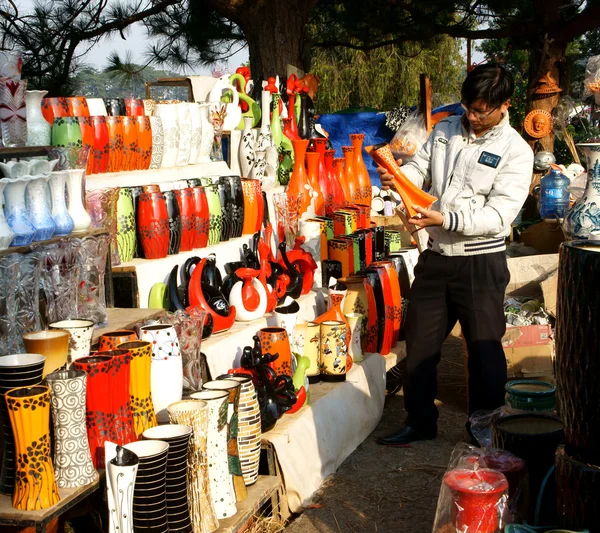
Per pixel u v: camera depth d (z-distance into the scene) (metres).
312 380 3.73
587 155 2.69
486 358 3.55
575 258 1.70
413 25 8.61
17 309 2.28
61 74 7.20
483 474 2.00
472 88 3.35
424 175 3.72
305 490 3.18
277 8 6.87
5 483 2.07
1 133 2.50
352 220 4.78
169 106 3.69
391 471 3.51
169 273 3.30
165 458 2.15
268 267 3.87
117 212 3.13
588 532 1.68
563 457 1.79
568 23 7.93
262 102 4.62
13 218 2.30
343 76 19.67
